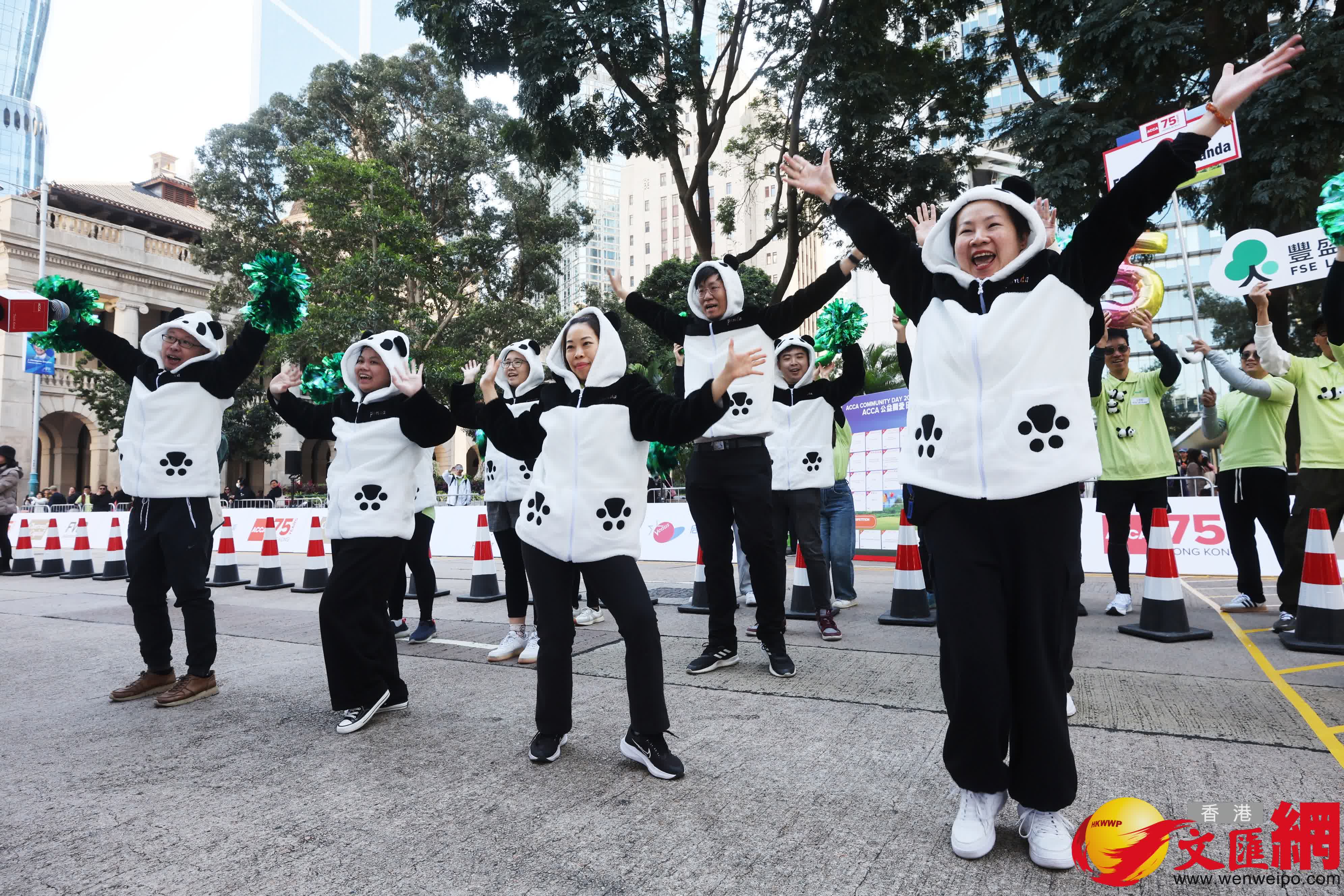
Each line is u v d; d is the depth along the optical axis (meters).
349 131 24.47
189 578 3.98
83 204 28.50
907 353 4.61
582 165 13.88
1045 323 2.17
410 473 3.63
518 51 11.05
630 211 83.25
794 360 5.34
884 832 2.29
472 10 11.09
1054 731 2.09
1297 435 9.72
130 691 4.00
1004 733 2.14
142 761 3.08
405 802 2.60
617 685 4.06
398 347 3.64
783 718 3.41
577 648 4.96
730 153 14.60
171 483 3.94
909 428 2.40
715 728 3.29
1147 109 10.88
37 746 3.30
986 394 2.19
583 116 11.89
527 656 4.65
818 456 5.18
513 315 20.84
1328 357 4.86
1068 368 2.15
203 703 3.92
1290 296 13.12
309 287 4.09
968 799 2.20
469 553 12.73
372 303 18.27
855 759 2.88
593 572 2.92
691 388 4.42
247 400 26.25
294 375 3.99
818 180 2.79
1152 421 5.56
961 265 2.40
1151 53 9.52
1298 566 4.88
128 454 4.01
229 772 2.93
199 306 30.25
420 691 4.05
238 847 2.30
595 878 2.06
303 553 14.22
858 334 5.25
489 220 23.03
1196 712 3.33
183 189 35.78
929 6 12.34
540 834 2.33
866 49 11.47
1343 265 3.71
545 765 2.91
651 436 2.91
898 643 5.00
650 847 2.23
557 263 23.97
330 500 3.54
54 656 5.16
